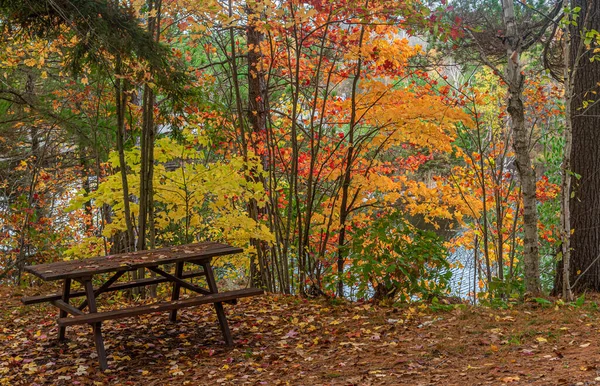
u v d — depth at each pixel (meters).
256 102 9.28
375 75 8.34
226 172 7.34
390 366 4.22
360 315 5.90
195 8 7.05
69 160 13.77
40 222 10.58
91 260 5.19
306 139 9.88
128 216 7.23
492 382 3.56
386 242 6.48
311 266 8.71
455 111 7.12
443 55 8.48
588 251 7.42
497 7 8.07
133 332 5.68
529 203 6.86
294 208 9.82
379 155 11.12
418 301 6.41
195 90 7.56
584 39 6.10
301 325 5.64
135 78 6.69
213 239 9.26
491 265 12.26
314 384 3.96
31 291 8.10
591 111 7.37
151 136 7.32
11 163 12.93
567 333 4.65
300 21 6.58
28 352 5.15
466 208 9.92
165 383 4.30
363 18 6.56
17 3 6.36
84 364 4.82
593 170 7.39
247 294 5.18
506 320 5.33
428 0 6.62
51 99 10.09
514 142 6.88
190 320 6.05
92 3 6.14
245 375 4.33
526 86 10.26
